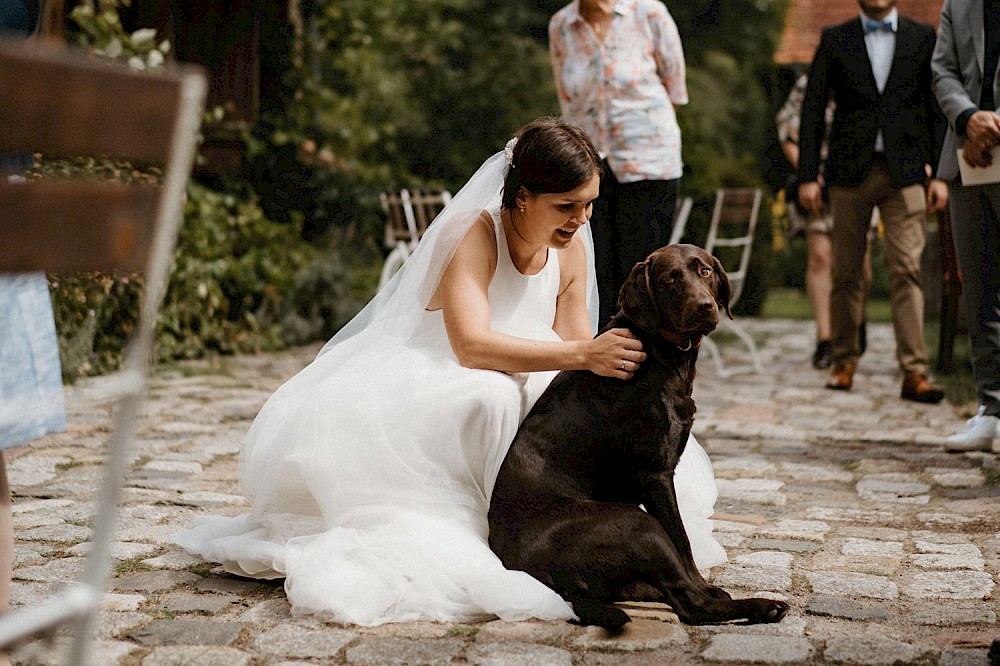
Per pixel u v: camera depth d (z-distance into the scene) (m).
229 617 2.63
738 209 7.86
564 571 2.59
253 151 9.86
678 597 2.56
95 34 7.41
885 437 5.39
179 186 1.46
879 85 6.48
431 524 2.82
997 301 4.94
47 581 2.88
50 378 2.14
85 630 1.50
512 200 3.04
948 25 5.03
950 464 4.70
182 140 1.44
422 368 3.08
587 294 3.54
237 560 2.93
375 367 3.15
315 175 10.85
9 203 1.34
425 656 2.37
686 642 2.46
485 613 2.61
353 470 2.96
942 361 7.73
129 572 2.98
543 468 2.73
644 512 2.60
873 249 17.61
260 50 10.32
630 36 5.49
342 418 3.02
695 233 13.20
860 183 6.56
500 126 18.97
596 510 2.60
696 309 2.58
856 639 2.46
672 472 2.73
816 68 6.79
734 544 3.39
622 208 5.56
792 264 19.00
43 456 4.54
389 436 2.96
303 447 3.05
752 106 22.52
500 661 2.34
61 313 6.30
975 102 4.91
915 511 3.85
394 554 2.74
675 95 5.62
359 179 11.54
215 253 8.43
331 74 12.86
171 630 2.52
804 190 6.96
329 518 2.97
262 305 9.00
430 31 17.58
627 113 5.46
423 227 8.77
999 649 2.31
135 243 1.44
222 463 4.56
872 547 3.35
